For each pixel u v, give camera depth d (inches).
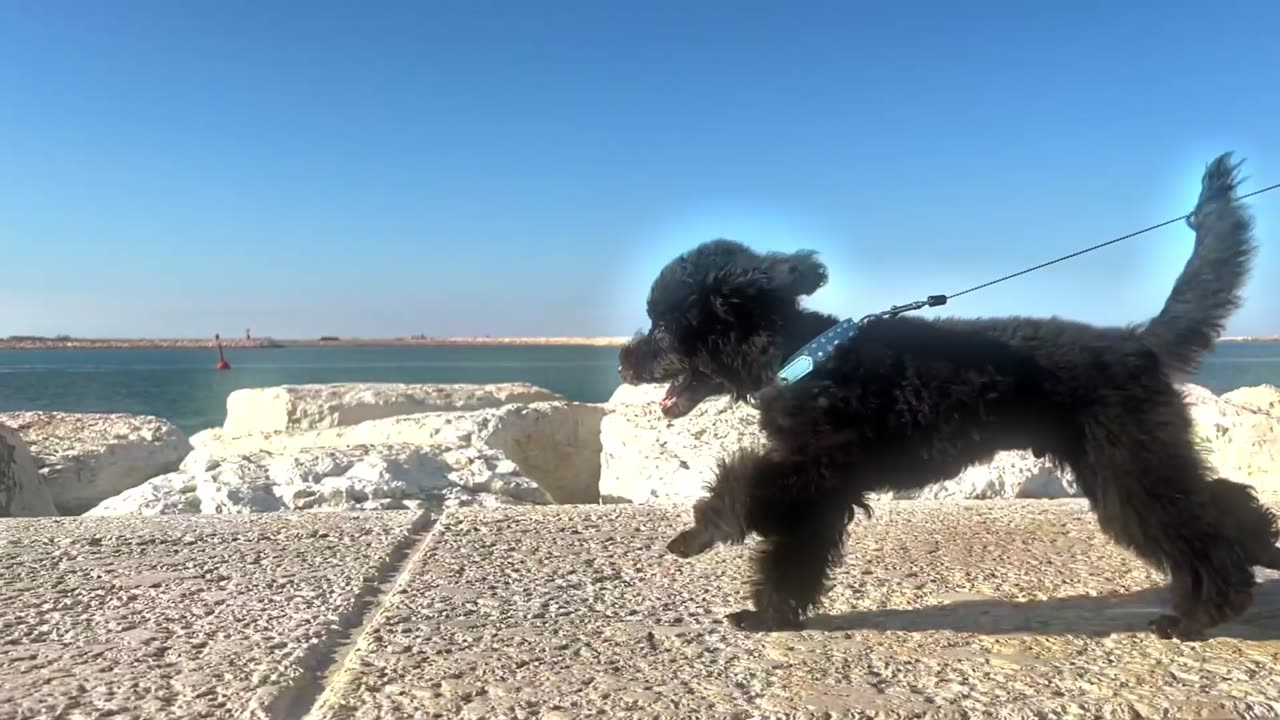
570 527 91.4
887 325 66.4
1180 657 57.9
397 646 58.9
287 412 184.9
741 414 144.6
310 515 98.3
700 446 137.6
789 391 64.7
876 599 70.3
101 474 154.9
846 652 58.9
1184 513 61.5
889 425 63.9
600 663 56.6
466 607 66.9
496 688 52.5
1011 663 56.9
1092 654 58.5
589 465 168.7
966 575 76.5
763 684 53.5
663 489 130.5
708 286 73.7
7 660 56.0
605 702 50.8
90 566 76.8
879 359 64.1
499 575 75.0
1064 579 75.4
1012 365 63.2
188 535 87.7
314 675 55.6
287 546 83.6
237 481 119.4
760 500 63.4
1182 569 61.7
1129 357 63.1
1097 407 62.5
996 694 51.9
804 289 72.9
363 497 116.7
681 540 67.9
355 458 127.0
